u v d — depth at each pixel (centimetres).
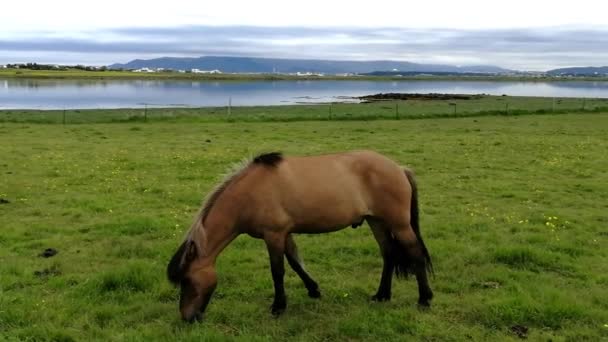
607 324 612
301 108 4797
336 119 3516
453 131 2786
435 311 657
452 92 10569
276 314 643
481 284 748
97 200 1262
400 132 2734
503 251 855
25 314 627
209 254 602
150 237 984
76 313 643
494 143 2284
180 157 1894
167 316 639
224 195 609
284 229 610
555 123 3219
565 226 1071
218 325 620
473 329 605
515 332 598
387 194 642
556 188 1436
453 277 777
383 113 3934
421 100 6406
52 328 590
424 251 671
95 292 705
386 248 682
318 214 611
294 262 688
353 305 680
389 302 686
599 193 1383
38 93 7956
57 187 1409
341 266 834
